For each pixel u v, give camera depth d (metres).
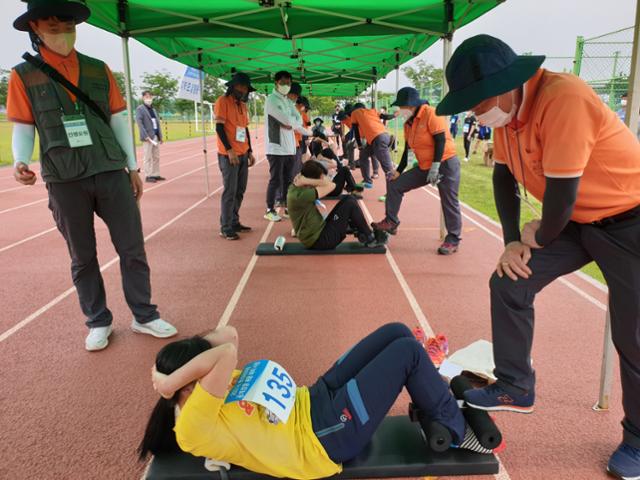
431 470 2.19
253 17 5.68
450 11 5.46
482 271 5.10
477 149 18.73
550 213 1.85
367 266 5.31
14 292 4.65
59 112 3.05
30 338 3.69
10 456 2.40
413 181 5.61
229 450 1.97
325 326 3.82
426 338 3.55
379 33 5.92
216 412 1.92
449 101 1.84
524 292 2.14
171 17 5.62
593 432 2.51
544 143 1.80
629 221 1.89
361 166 10.84
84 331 3.81
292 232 6.45
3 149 19.17
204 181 12.25
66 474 2.28
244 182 6.73
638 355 2.02
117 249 3.54
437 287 4.64
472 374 2.94
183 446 1.98
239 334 3.70
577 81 1.78
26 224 7.57
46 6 2.81
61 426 2.63
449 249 5.70
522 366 2.24
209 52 8.85
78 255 3.37
